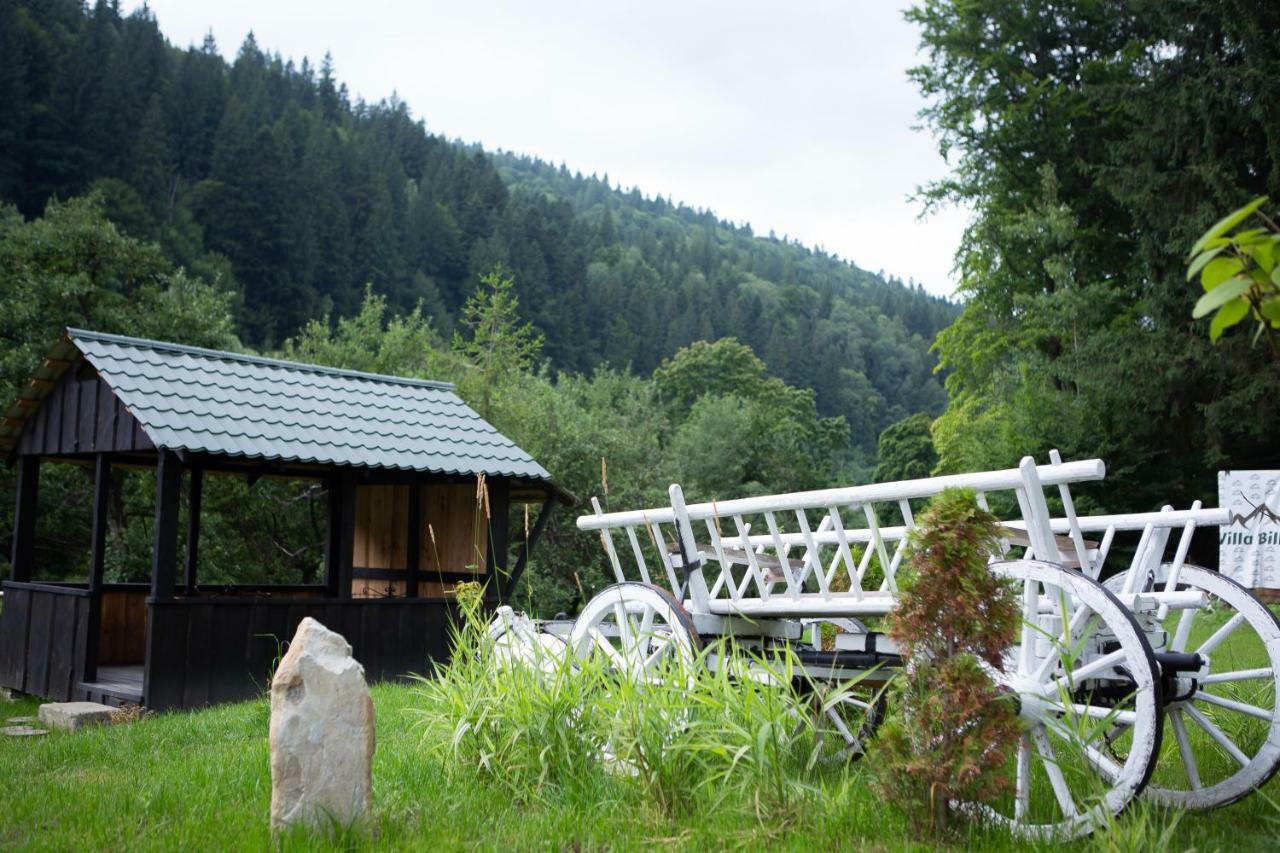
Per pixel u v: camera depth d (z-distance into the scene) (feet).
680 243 601.21
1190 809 16.37
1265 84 68.74
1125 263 87.51
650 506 70.49
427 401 43.21
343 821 13.98
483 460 39.86
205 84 269.03
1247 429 71.26
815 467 159.53
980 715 13.23
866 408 344.90
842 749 18.24
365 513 46.11
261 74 356.79
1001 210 90.22
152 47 263.29
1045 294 80.59
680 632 18.37
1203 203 69.46
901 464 178.91
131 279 71.41
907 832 13.56
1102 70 87.76
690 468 115.34
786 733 15.06
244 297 197.67
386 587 44.39
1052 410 76.13
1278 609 39.60
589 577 66.03
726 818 14.23
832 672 18.43
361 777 14.24
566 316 286.05
